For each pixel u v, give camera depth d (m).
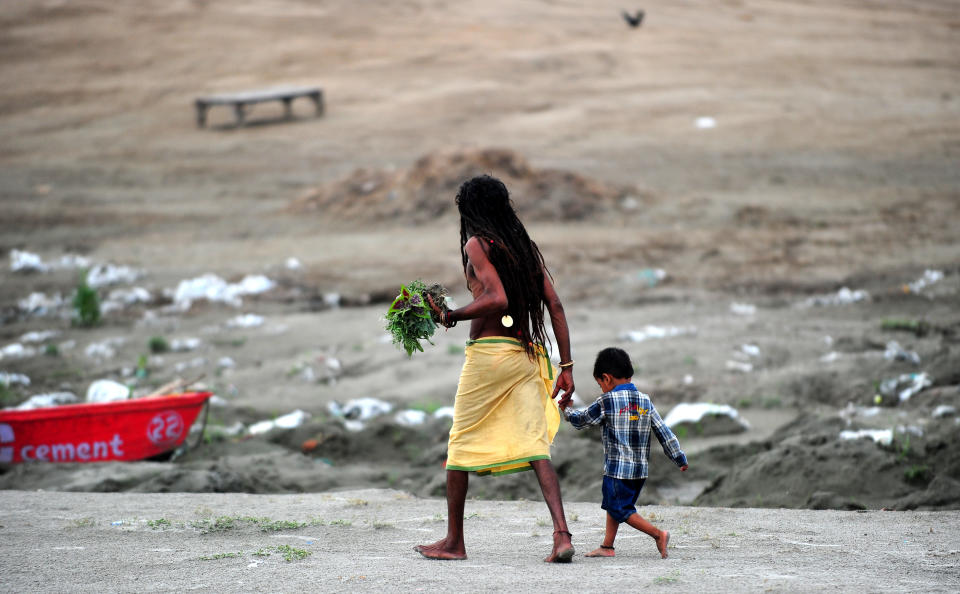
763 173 116.56
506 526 22.36
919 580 15.36
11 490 31.66
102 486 32.94
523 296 17.70
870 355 52.81
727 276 78.69
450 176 107.81
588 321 67.44
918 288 69.62
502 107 155.50
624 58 182.50
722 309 69.19
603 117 147.62
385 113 155.25
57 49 190.25
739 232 93.38
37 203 115.94
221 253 93.62
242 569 17.14
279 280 82.62
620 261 85.50
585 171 119.62
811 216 97.62
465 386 17.81
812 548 18.62
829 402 46.78
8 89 170.75
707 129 139.38
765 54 184.00
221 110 162.12
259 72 179.88
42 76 177.25
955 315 61.34
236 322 71.56
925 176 112.25
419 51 189.50
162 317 74.06
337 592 15.23
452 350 61.31
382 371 58.03
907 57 181.88
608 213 102.88
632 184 111.88
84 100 166.50
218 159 135.50
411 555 18.55
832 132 135.50
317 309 75.56
